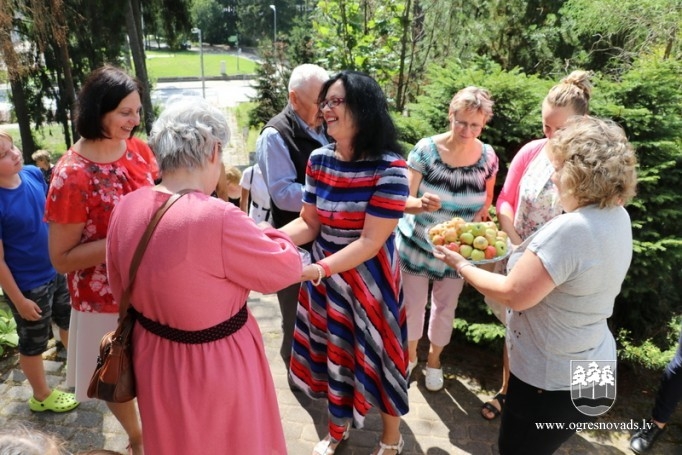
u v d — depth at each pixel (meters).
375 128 1.84
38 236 2.43
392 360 2.10
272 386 1.65
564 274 1.52
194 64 46.78
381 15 5.62
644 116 2.86
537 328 1.67
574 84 2.20
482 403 2.81
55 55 13.41
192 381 1.41
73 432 2.53
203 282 1.32
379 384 2.13
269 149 2.51
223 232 1.31
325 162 2.00
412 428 2.62
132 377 1.49
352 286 2.01
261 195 2.96
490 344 3.11
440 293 2.73
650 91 2.99
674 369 2.34
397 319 2.07
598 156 1.47
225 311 1.42
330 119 1.84
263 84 14.37
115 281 1.45
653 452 2.47
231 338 1.46
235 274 1.37
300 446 2.48
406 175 1.89
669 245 2.82
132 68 15.97
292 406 2.75
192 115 1.41
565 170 1.54
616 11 6.80
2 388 2.82
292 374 2.36
